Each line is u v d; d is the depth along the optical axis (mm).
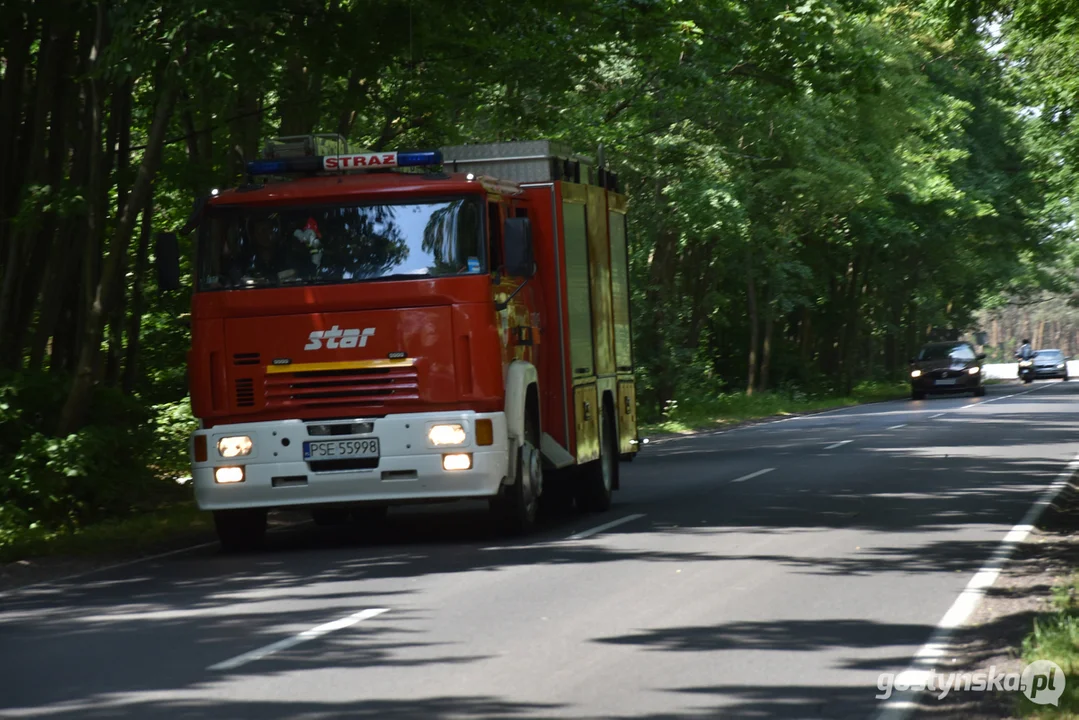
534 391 26562
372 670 14125
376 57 31312
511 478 25094
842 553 22250
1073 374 171625
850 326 112812
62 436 30906
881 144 75250
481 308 24484
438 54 38375
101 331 31312
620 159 60375
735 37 46062
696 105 58938
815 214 79250
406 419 24375
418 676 13812
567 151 29000
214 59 27984
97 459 31062
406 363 24484
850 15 48812
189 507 33219
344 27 30078
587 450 28438
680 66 49062
